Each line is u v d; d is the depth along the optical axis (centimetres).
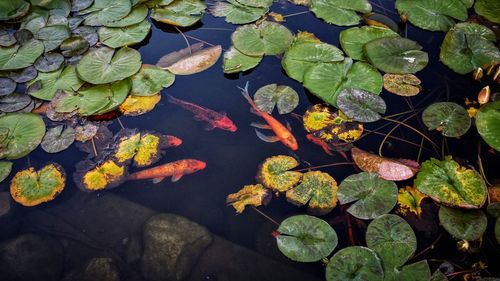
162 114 307
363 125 297
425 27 360
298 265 237
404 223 230
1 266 235
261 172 265
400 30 371
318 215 248
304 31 367
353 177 253
